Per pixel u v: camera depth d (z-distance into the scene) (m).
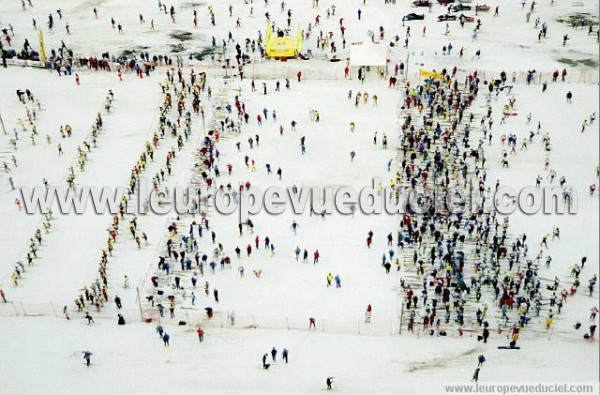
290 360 46.81
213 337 49.16
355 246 58.06
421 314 51.03
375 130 72.25
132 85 80.44
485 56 85.00
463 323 50.03
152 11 98.62
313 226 60.38
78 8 99.94
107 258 56.91
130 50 88.88
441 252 56.16
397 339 48.84
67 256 57.44
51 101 77.50
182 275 55.41
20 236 59.62
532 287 52.50
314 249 57.94
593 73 79.56
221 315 51.41
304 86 79.62
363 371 45.69
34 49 89.38
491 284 53.38
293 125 71.88
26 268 56.25
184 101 77.00
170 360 46.84
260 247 58.22
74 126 73.62
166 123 73.25
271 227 60.38
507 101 76.19
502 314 50.44
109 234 59.56
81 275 55.44
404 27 91.88
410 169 65.69
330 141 70.75
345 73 80.94
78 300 52.56
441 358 46.69
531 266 54.62
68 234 59.75
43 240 59.12
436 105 75.00
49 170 67.38
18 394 44.00
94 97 78.38
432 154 68.00
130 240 58.88
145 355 47.34
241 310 51.94
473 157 67.50
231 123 72.62
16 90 79.12
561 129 71.19
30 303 52.62
